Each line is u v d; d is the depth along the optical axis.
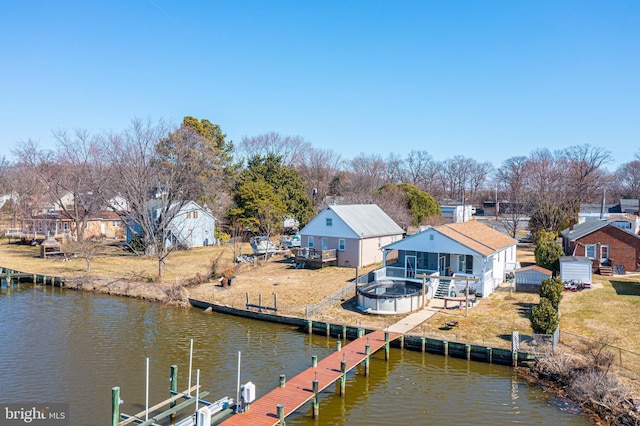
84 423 18.66
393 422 19.19
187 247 62.00
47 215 70.44
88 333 30.50
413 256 39.44
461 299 32.06
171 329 31.52
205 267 49.25
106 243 66.25
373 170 113.81
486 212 110.06
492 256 37.56
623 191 118.25
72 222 69.25
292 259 50.44
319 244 49.59
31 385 22.28
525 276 37.03
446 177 141.38
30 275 46.72
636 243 42.50
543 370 23.53
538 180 73.75
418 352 27.19
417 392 21.97
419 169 138.00
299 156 107.50
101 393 21.45
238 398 18.97
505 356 25.00
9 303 38.69
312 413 19.78
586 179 81.44
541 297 30.12
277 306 35.03
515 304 33.50
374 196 68.69
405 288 36.06
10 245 66.25
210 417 16.89
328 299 35.53
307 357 26.19
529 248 58.72
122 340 29.12
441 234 36.50
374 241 49.06
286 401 19.20
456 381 23.14
